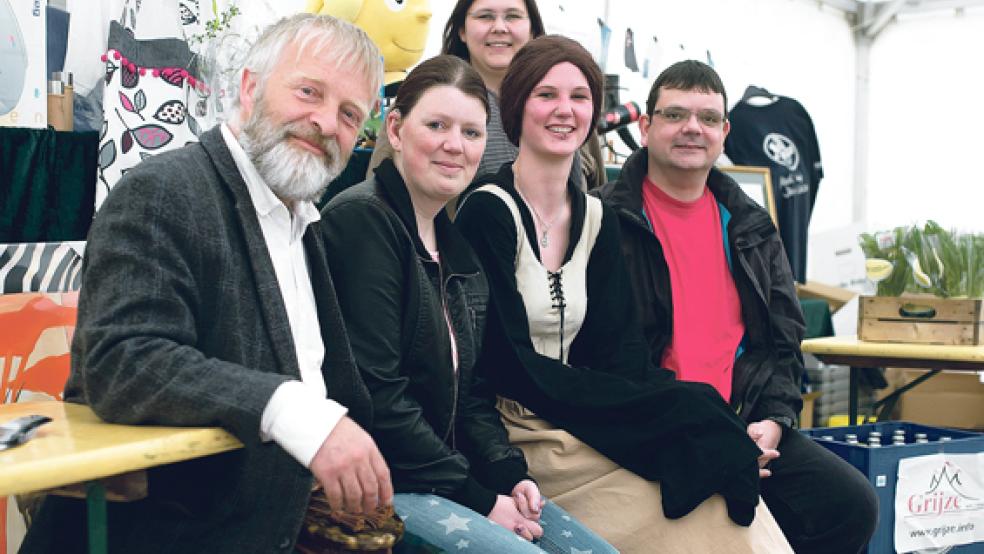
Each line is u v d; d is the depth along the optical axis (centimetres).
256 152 156
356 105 162
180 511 143
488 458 203
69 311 206
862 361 347
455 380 199
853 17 766
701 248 270
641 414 215
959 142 738
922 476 301
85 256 142
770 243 277
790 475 255
